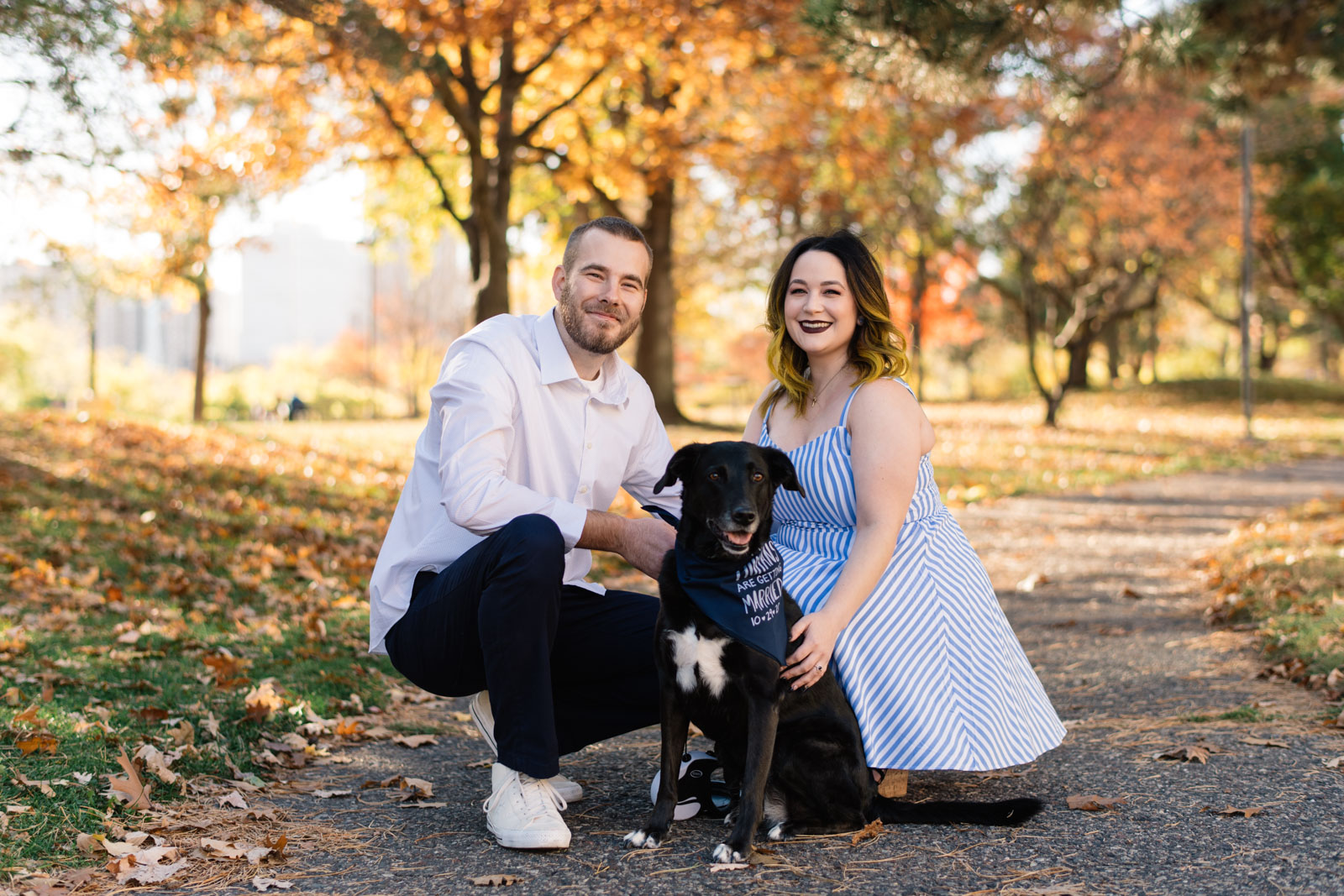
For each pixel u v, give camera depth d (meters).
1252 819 2.86
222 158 13.80
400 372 54.34
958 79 6.66
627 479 3.62
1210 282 38.72
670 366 22.03
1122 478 15.11
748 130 17.84
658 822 2.81
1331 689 4.25
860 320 3.32
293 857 2.71
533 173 20.83
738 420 28.41
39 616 5.23
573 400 3.32
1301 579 6.25
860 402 3.16
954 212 24.91
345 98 14.51
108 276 14.82
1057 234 25.14
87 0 7.40
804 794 2.85
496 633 2.80
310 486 10.51
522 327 3.35
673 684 2.84
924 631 3.06
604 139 18.25
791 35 13.41
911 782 3.37
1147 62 7.32
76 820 2.77
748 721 2.77
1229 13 7.58
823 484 3.20
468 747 3.96
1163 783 3.20
